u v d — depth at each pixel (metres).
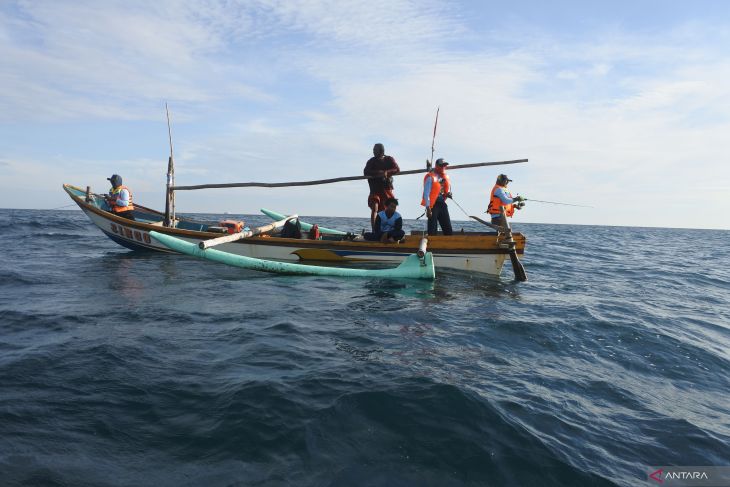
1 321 4.16
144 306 4.86
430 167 7.64
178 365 3.10
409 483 1.92
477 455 2.12
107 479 1.85
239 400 2.53
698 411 2.80
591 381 3.16
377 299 5.49
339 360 3.26
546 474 2.03
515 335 4.13
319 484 1.87
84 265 7.95
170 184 9.66
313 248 8.13
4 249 10.48
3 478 1.81
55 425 2.25
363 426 2.33
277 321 4.30
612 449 2.27
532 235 28.81
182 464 1.97
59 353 3.26
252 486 1.84
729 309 6.12
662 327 4.71
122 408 2.45
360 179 8.19
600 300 6.15
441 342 3.79
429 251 7.62
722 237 46.47
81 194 10.42
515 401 2.70
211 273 7.36
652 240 30.59
